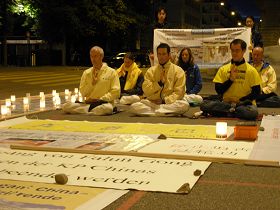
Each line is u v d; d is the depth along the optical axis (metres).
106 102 5.20
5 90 8.87
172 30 7.20
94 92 5.22
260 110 5.66
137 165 2.81
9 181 2.49
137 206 2.16
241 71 4.75
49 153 3.13
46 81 11.12
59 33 20.06
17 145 3.31
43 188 2.37
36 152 3.16
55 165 2.82
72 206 2.11
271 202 2.22
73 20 19.19
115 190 2.36
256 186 2.48
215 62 7.19
